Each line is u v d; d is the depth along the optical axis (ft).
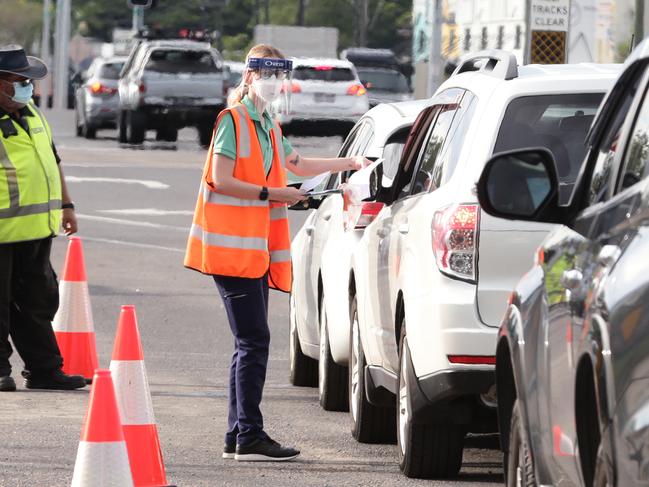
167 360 102.22
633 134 40.32
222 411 83.82
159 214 202.69
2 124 87.61
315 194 73.46
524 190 44.73
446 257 60.85
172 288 139.44
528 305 45.60
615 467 34.01
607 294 36.35
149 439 60.39
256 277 68.33
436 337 60.90
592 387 37.42
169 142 353.51
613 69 63.82
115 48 577.02
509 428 50.31
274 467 68.90
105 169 264.52
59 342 93.30
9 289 88.38
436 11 319.27
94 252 164.55
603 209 40.29
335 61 334.03
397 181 72.18
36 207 87.97
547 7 177.37
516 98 61.62
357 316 76.33
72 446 72.79
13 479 65.46
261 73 68.80
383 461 70.59
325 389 84.84
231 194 67.77
